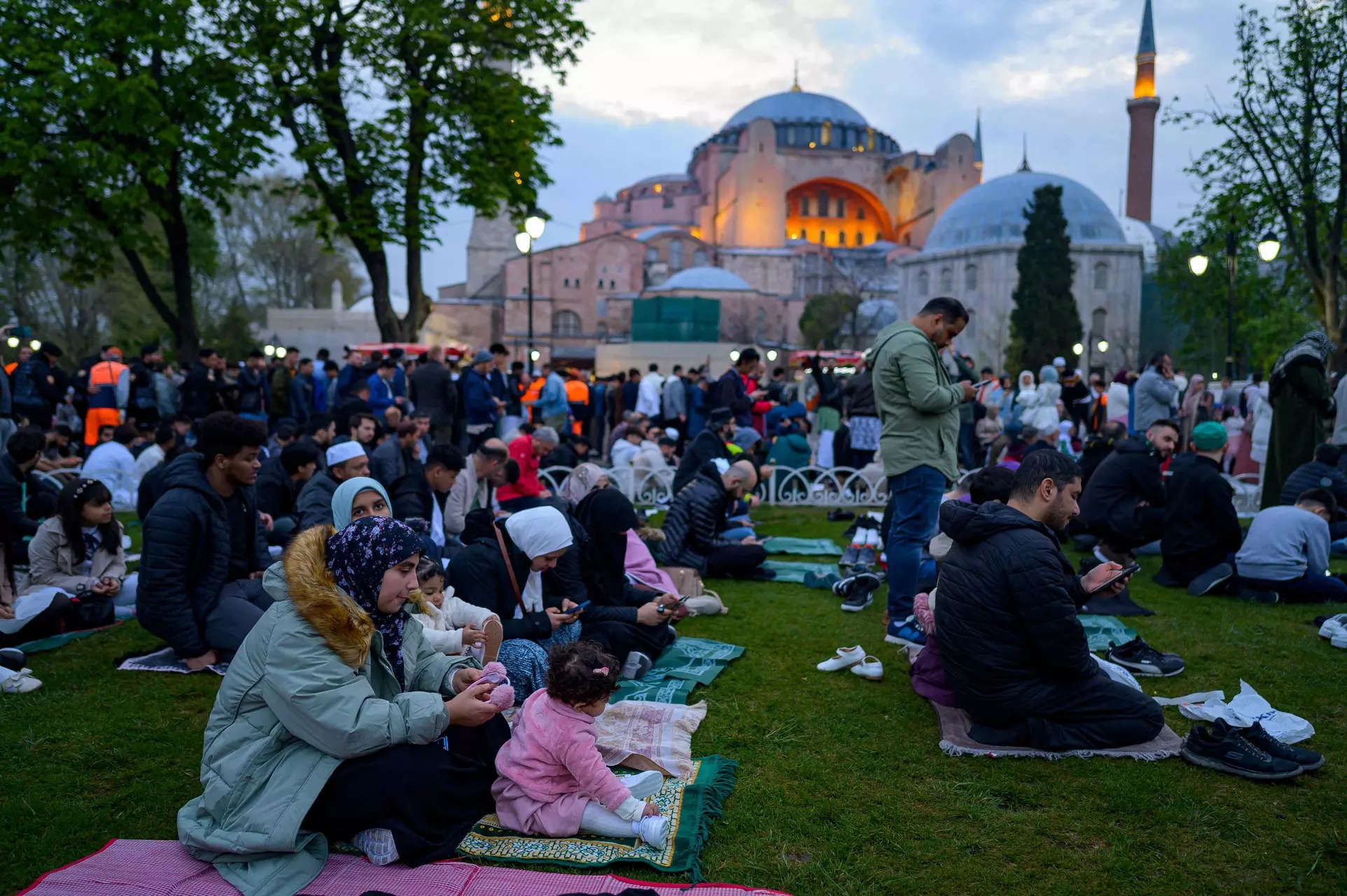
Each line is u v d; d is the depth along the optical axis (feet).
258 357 49.80
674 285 236.22
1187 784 12.39
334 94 64.13
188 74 59.06
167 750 13.64
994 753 13.35
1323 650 18.42
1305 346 28.63
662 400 57.72
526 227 52.44
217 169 61.98
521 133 66.33
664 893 9.52
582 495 25.81
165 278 134.41
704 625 20.74
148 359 52.26
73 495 20.22
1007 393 59.06
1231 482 41.39
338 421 31.09
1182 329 215.72
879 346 19.27
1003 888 10.02
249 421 17.21
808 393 93.09
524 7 66.18
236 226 179.83
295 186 66.08
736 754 13.60
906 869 10.44
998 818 11.55
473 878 9.86
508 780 11.41
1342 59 71.72
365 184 65.92
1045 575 13.14
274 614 10.27
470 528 16.38
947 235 221.87
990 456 42.19
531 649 15.02
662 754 13.16
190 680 16.62
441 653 12.12
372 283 68.44
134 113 54.90
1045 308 161.17
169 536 16.46
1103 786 12.36
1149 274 222.07
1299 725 13.99
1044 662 13.57
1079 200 213.46
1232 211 79.10
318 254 192.54
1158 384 41.24
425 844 10.25
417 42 64.03
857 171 311.27
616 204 342.03
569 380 58.59
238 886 9.49
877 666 16.89
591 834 11.02
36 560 20.27
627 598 18.93
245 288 187.73
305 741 10.18
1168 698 15.80
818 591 24.30
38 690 16.03
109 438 47.03
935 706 15.44
